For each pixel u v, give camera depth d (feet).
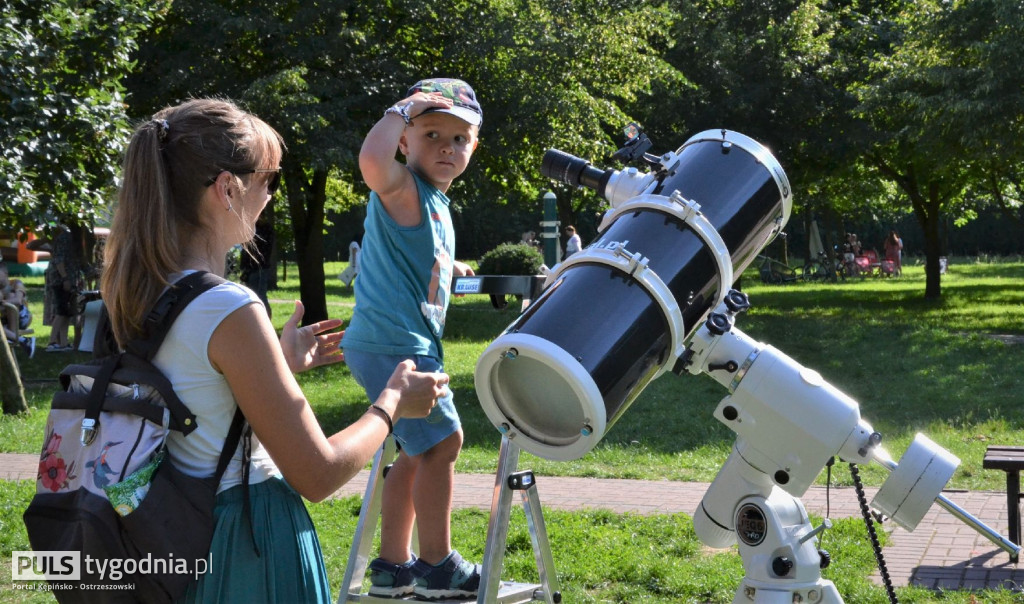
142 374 6.13
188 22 53.93
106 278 6.41
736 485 9.92
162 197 6.33
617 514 22.58
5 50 34.42
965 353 49.47
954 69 55.21
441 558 10.75
